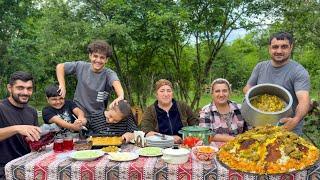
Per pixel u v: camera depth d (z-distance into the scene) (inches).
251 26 379.2
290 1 356.2
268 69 142.7
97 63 156.4
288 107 113.1
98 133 142.1
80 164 104.5
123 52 378.9
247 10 370.3
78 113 152.6
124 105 140.4
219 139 133.5
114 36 341.7
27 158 111.9
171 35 354.3
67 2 369.4
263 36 395.5
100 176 102.7
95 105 161.0
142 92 412.8
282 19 370.0
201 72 403.9
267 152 95.4
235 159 97.7
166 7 353.4
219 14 367.2
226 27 379.2
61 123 139.9
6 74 513.7
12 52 505.0
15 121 130.8
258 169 92.0
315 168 96.0
